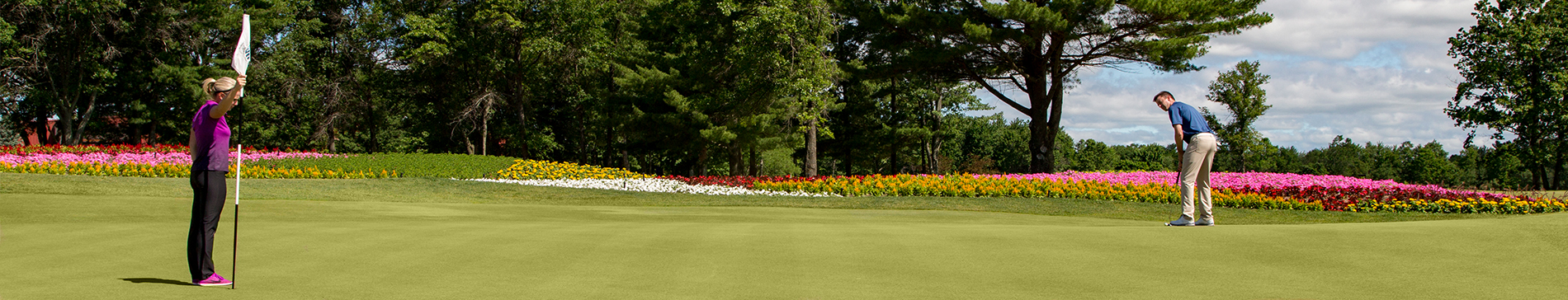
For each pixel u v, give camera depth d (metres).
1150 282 4.30
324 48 38.25
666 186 19.56
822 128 27.00
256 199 15.06
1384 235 5.75
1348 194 14.97
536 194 18.14
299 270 4.74
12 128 38.88
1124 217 13.66
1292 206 14.24
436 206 12.81
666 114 30.42
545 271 4.68
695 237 6.28
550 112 41.31
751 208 14.71
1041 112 26.28
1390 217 12.89
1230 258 5.01
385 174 21.39
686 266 4.85
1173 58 23.23
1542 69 28.27
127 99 35.03
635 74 30.34
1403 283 4.22
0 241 6.11
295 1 36.41
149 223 8.09
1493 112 28.77
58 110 32.78
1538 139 29.34
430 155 26.12
